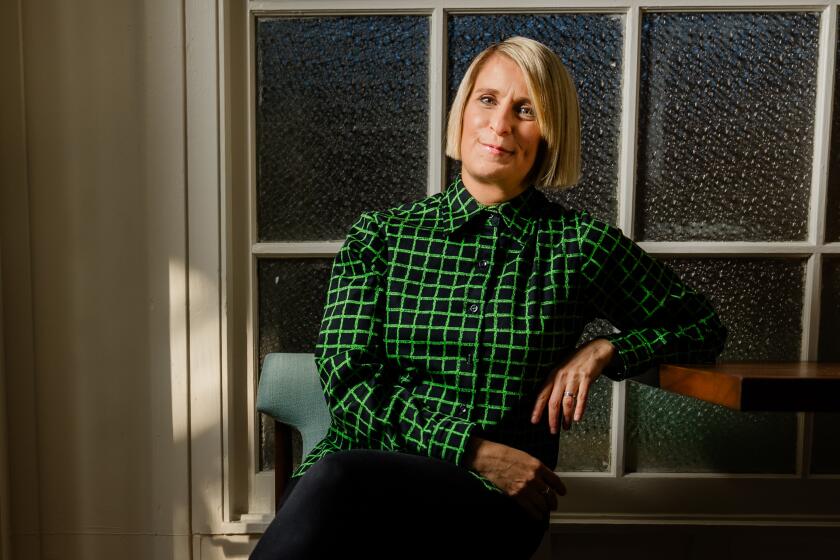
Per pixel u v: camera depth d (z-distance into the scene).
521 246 1.11
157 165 1.45
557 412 1.03
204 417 1.49
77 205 1.45
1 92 1.42
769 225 1.51
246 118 1.50
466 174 1.17
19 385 1.47
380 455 0.92
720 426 1.55
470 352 1.06
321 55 1.51
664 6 1.46
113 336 1.48
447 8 1.47
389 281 1.10
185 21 1.43
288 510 0.85
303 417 1.27
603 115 1.51
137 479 1.50
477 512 0.95
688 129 1.50
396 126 1.52
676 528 1.52
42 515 1.50
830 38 1.46
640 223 1.52
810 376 0.91
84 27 1.43
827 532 1.52
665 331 1.12
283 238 1.53
